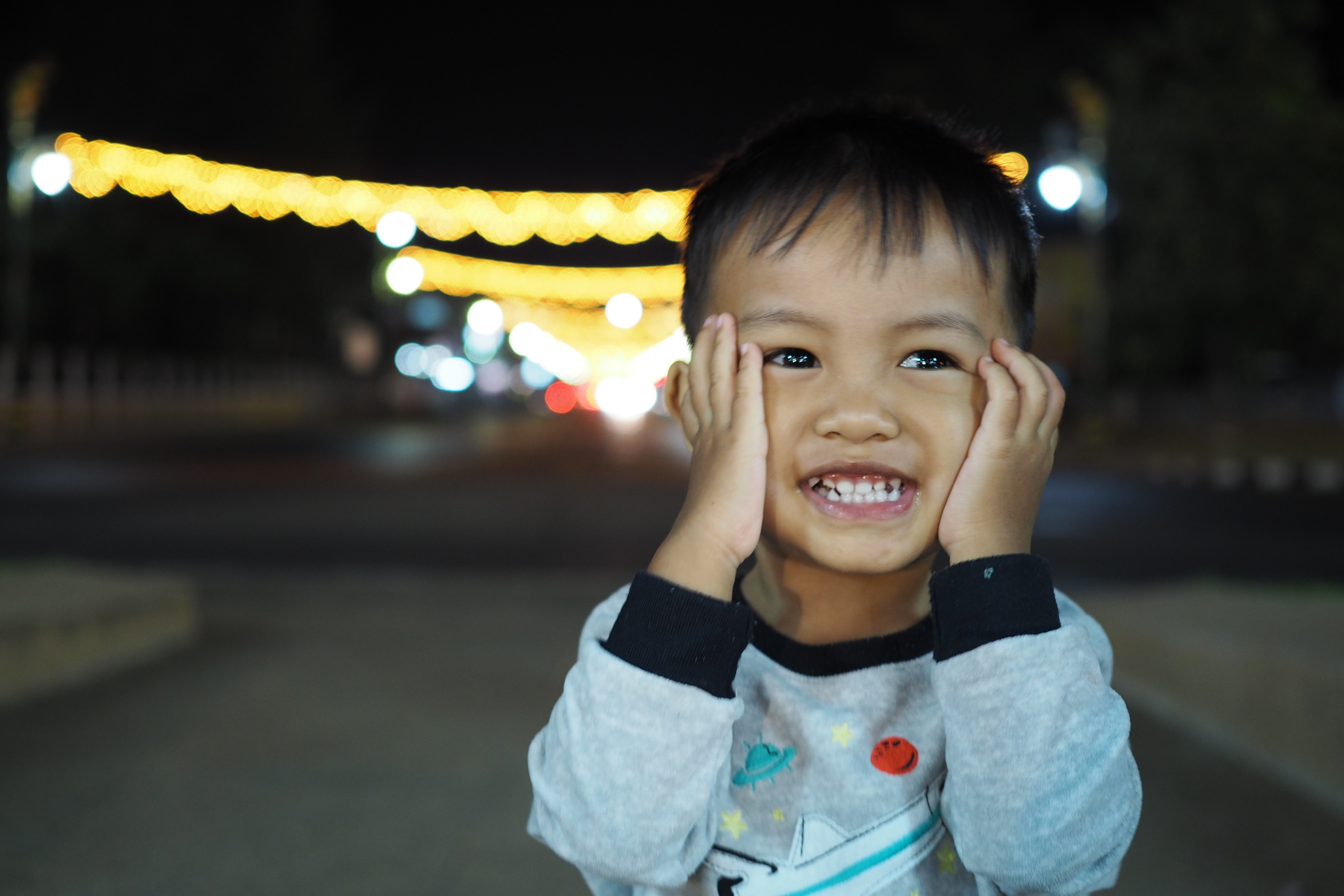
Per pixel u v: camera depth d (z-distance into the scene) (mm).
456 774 3607
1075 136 23688
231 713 4340
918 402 948
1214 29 21484
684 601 917
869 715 1002
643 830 903
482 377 58469
